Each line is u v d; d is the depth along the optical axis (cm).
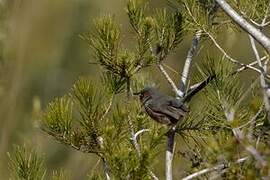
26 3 2220
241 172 947
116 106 1003
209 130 1084
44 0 3325
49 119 1039
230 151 939
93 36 1091
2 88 1994
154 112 1058
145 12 1145
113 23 1086
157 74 1247
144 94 1073
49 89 3094
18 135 2078
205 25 1113
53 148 2566
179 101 1059
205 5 1145
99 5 3091
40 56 3216
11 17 1855
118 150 934
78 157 2495
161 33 1125
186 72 1119
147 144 941
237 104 1049
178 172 1103
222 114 1055
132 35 1120
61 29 3275
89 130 1038
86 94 1034
